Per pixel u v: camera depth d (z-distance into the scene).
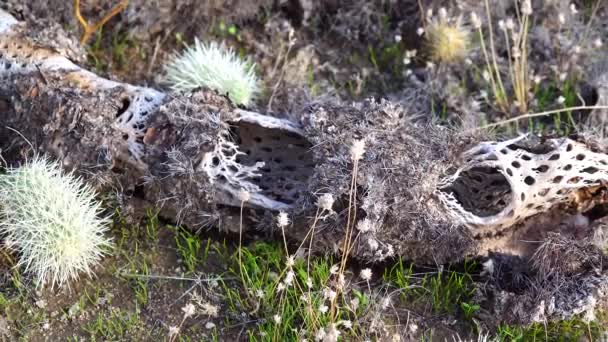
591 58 1.20
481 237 1.01
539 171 1.00
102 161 1.00
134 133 1.01
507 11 1.25
